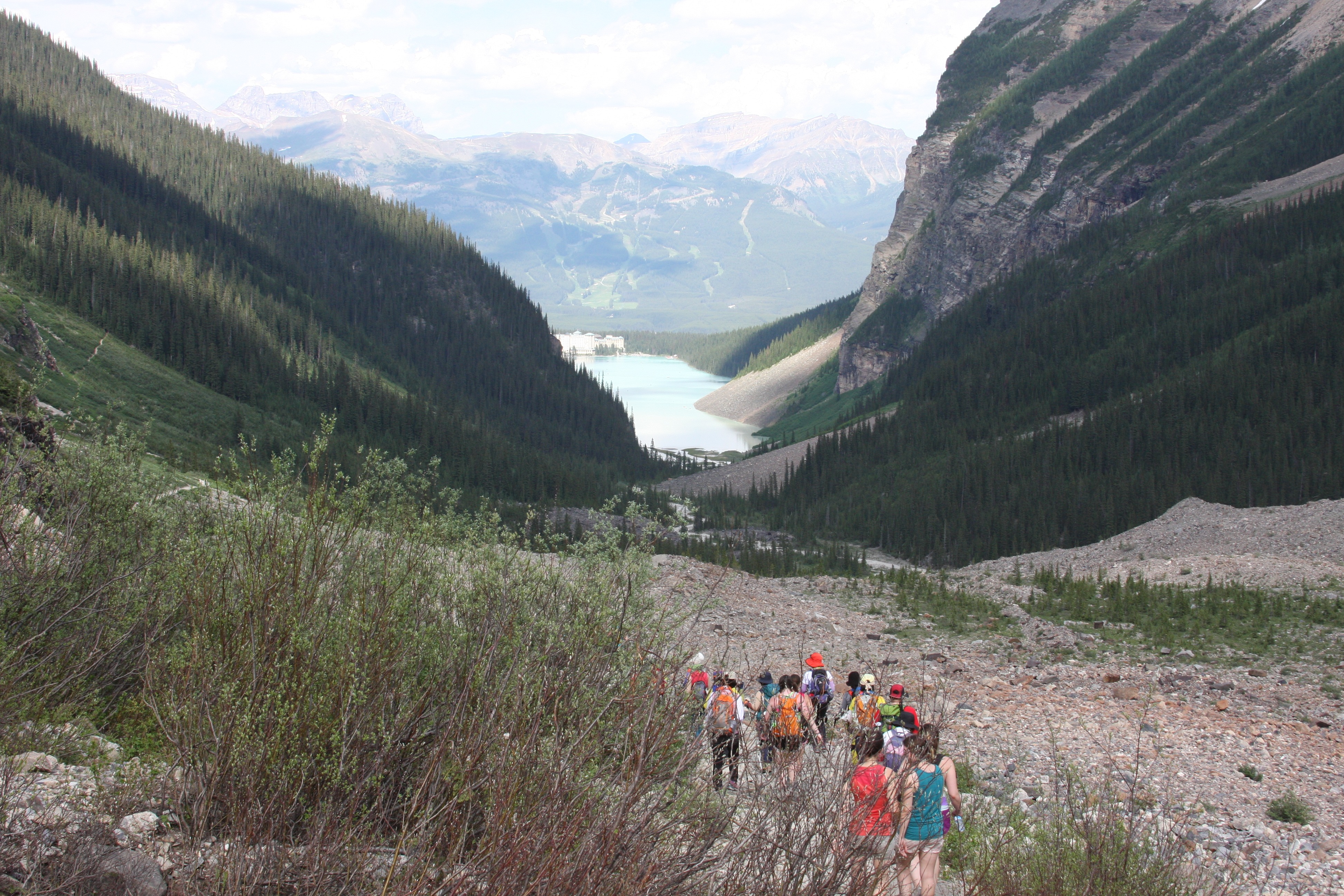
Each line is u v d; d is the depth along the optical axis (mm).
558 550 11922
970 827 12219
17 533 9312
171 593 9234
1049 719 22234
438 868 6184
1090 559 60188
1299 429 108188
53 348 124875
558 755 6480
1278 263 158500
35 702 7977
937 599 43594
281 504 9633
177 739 6949
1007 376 171750
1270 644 32188
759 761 9133
